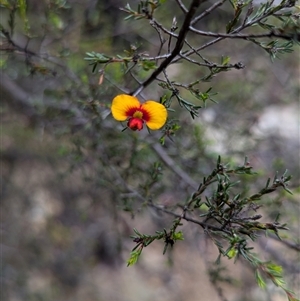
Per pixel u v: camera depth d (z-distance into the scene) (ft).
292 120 25.64
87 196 25.07
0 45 12.80
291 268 17.21
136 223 26.40
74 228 29.66
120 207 13.16
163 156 15.57
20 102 22.95
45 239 29.37
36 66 13.33
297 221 16.58
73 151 16.67
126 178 14.39
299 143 24.21
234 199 8.11
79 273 30.27
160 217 14.46
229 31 7.87
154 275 31.19
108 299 31.73
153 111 7.80
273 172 19.49
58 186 26.27
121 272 33.91
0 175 28.78
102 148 15.25
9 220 28.91
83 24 20.57
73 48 19.70
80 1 20.56
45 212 29.01
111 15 22.48
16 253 28.86
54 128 18.76
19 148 26.40
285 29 7.30
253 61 22.80
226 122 20.80
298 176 19.77
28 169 29.63
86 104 12.87
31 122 22.84
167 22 19.79
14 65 20.70
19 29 20.72
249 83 21.66
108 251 31.86
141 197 12.89
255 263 8.49
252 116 21.48
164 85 8.21
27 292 27.71
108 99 13.74
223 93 21.61
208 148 18.63
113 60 8.32
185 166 16.26
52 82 19.98
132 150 14.19
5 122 23.54
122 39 21.36
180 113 17.10
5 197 28.40
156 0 7.80
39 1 20.42
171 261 17.83
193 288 30.07
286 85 23.93
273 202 14.11
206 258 15.69
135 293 32.76
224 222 8.10
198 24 21.77
